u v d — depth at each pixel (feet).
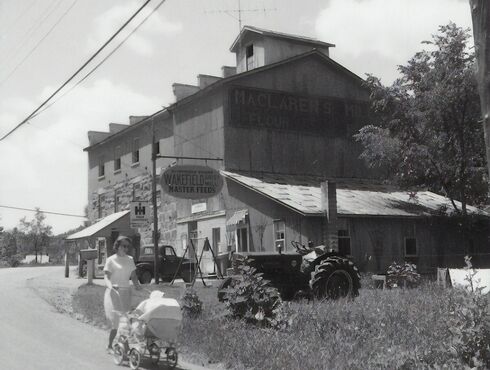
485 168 86.84
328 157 101.91
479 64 16.92
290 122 98.99
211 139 95.04
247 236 86.84
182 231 101.76
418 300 43.42
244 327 35.37
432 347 25.64
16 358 28.89
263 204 84.17
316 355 27.27
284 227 80.53
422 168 88.94
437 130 88.38
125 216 111.04
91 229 114.32
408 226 88.89
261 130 95.76
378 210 85.61
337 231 81.00
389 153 90.89
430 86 88.07
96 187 132.26
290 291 50.21
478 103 84.74
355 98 106.63
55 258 261.65
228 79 92.89
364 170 105.81
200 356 29.84
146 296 56.75
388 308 38.96
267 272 49.73
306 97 101.24
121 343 27.55
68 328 39.93
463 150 87.10
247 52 105.81
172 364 27.20
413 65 90.07
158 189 109.09
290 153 98.12
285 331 33.58
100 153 131.75
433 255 90.68
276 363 25.94
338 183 99.55
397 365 24.35
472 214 90.12
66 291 68.54
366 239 84.07
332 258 51.13
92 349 31.78
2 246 268.41
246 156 93.76
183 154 102.01
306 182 94.84
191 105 100.63
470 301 22.97
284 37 101.35
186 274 88.79
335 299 49.08
